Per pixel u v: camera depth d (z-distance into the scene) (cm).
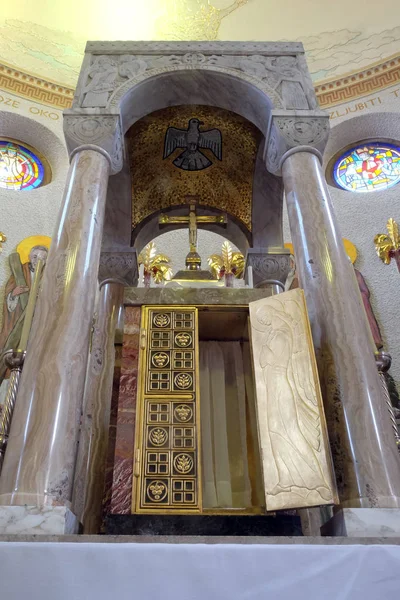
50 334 310
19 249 820
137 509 309
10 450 271
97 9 1101
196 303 392
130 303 391
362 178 972
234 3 1116
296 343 329
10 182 926
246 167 566
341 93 1025
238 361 409
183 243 874
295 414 307
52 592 189
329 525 283
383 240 847
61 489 262
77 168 405
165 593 190
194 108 525
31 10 1053
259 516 316
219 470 358
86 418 434
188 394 351
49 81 1006
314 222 381
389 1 1075
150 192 576
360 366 313
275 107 453
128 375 363
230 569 197
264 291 402
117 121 435
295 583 195
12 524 241
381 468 276
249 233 575
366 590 194
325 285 349
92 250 361
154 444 332
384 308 789
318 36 1094
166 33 1105
